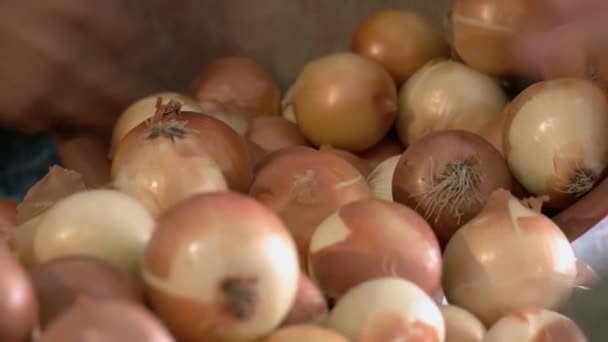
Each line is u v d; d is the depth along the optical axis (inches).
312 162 20.3
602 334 18.3
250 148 24.6
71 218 16.1
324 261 17.3
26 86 30.6
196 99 30.1
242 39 34.5
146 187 17.8
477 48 27.3
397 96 28.9
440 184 21.5
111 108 32.2
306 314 15.9
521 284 18.3
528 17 26.2
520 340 17.0
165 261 14.0
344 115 27.4
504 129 24.0
